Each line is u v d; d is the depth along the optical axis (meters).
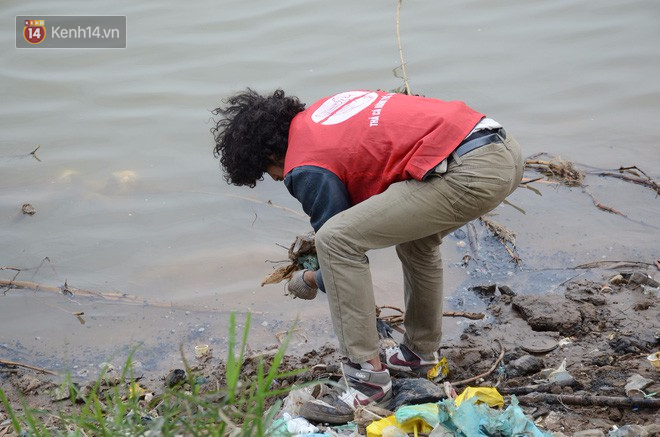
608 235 5.77
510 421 3.21
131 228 6.23
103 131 7.28
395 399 3.74
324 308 5.38
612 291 5.07
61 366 4.96
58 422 4.08
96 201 6.51
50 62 8.27
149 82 7.90
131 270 5.84
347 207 3.53
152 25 8.86
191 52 8.34
